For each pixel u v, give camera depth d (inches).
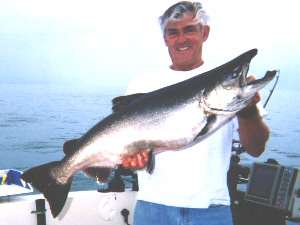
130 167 99.7
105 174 102.1
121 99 102.9
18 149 775.1
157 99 99.0
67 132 957.2
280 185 144.6
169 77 109.6
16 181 146.8
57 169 106.4
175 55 108.7
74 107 1332.4
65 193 106.1
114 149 100.2
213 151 102.0
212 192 101.1
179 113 96.7
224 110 93.0
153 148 99.0
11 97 1439.5
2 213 134.7
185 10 105.5
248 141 99.3
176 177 102.0
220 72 94.0
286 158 729.0
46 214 141.8
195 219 100.7
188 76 107.4
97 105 1352.1
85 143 103.1
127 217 154.3
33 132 941.2
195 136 95.9
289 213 141.6
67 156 105.6
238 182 162.2
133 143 99.2
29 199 141.1
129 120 99.5
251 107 92.9
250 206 151.9
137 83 114.5
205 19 108.4
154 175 105.0
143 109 99.2
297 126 1079.6
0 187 143.0
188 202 100.9
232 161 147.6
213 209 101.3
